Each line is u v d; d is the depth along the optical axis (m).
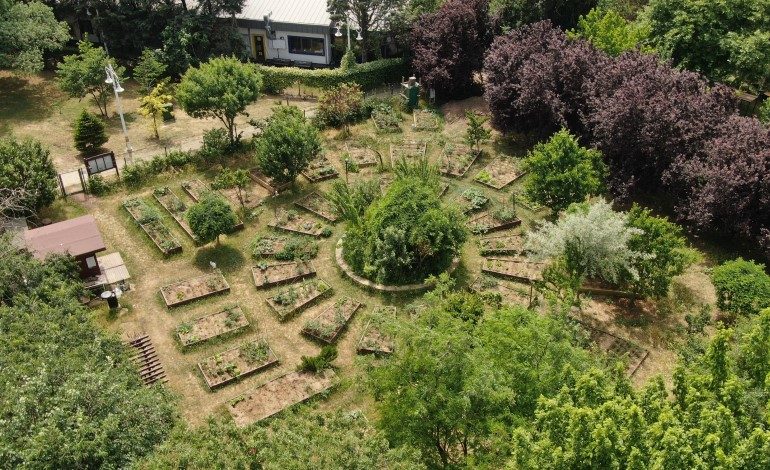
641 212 31.95
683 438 16.70
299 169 38.75
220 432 18.08
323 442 17.39
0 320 23.47
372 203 34.94
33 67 44.78
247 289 32.50
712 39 45.03
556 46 41.47
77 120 41.09
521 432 17.50
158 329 30.23
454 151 42.84
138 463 17.94
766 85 51.34
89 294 30.39
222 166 41.47
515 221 36.75
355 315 31.33
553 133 41.44
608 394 18.44
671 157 35.47
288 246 34.47
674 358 29.34
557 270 29.84
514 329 22.39
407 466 17.58
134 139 44.06
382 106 47.19
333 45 52.59
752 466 16.59
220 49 50.75
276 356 29.09
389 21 49.84
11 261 26.89
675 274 30.38
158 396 21.67
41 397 19.62
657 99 35.81
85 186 38.53
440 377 21.16
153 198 38.56
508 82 41.84
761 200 32.22
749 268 30.20
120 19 49.91
